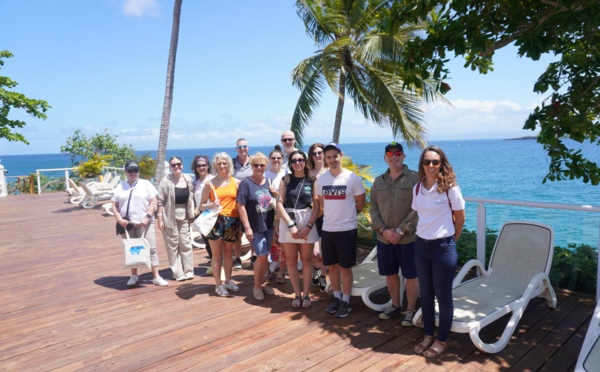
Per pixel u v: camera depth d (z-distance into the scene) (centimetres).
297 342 354
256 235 446
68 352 345
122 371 313
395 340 355
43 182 1848
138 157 1512
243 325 391
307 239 422
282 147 579
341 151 395
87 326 397
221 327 388
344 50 1018
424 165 314
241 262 601
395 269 392
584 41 453
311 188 428
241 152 593
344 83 1074
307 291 434
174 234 529
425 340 337
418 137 985
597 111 464
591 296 432
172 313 425
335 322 395
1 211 1184
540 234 414
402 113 966
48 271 591
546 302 423
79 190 1263
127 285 518
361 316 409
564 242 444
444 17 409
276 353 336
